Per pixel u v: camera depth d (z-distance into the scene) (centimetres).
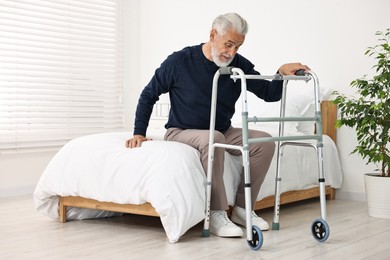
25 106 453
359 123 351
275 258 238
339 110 423
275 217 298
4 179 440
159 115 494
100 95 519
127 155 287
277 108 410
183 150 274
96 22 517
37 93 461
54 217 322
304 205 391
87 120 507
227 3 483
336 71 425
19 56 448
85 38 502
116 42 531
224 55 276
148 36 545
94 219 327
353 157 420
